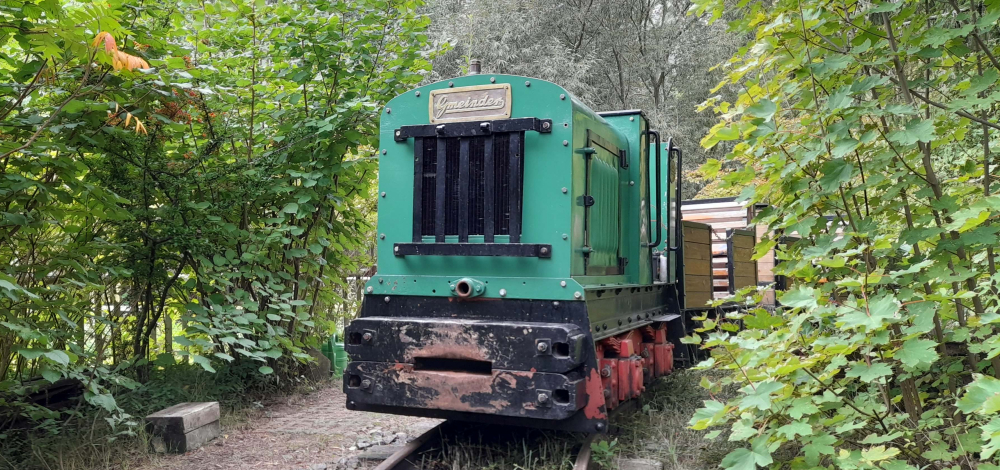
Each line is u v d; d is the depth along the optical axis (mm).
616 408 5090
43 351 4266
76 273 5301
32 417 4695
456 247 4445
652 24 25359
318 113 6887
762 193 3695
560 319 4250
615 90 24734
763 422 3348
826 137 3289
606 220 5160
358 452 5059
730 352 3295
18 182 4367
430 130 4582
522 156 4445
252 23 6762
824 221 3723
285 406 6715
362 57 6949
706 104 4004
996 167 3965
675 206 6266
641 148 5793
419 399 4297
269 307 7180
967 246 3344
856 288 3330
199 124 6828
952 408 3828
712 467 4277
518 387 4078
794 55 3588
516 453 4453
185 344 5605
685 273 6707
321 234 7430
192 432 5133
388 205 4758
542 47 21297
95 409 5234
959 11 3568
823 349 3131
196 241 5887
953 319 3555
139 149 5734
